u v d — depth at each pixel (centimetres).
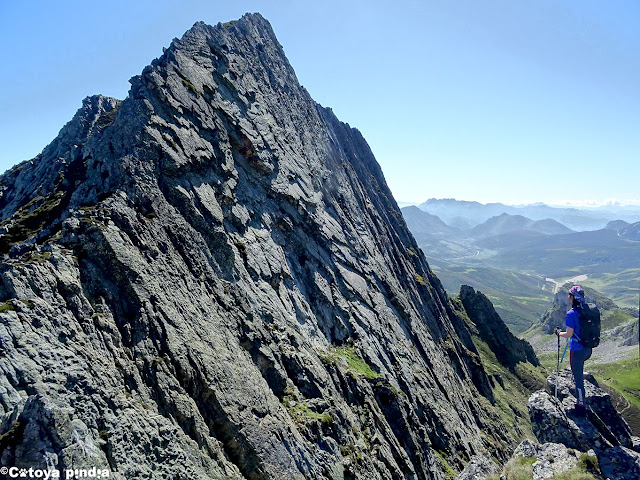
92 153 4166
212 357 2778
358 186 10375
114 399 2014
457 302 18075
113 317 2492
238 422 2609
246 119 5625
